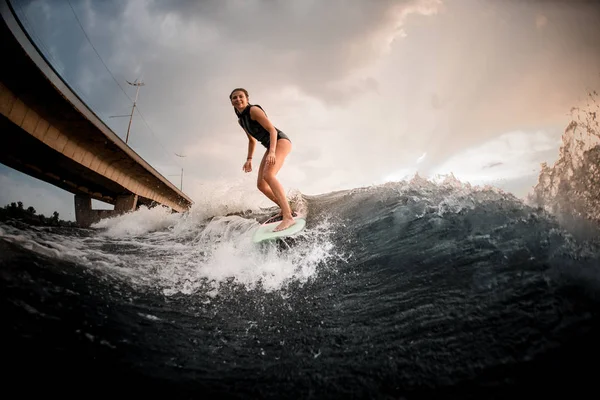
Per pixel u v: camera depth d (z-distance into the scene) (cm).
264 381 110
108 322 131
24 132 1146
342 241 270
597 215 177
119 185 1919
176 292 200
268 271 239
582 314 114
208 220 468
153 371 109
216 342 140
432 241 216
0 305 110
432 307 144
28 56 948
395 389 100
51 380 90
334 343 133
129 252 301
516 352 104
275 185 311
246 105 336
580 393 84
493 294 139
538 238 173
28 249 176
